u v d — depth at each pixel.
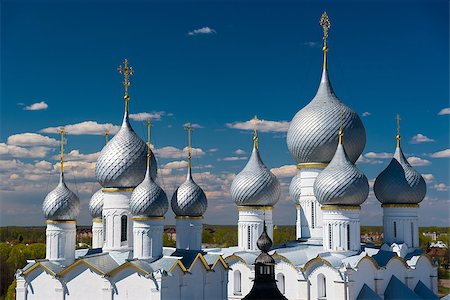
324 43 101.94
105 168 83.50
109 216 83.19
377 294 84.19
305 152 97.81
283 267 88.12
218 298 82.88
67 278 77.38
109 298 74.50
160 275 72.12
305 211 97.75
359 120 99.25
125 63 87.69
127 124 86.56
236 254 93.44
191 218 87.50
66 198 81.06
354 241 87.31
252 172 97.19
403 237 95.38
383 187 96.75
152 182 78.31
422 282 92.31
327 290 83.25
